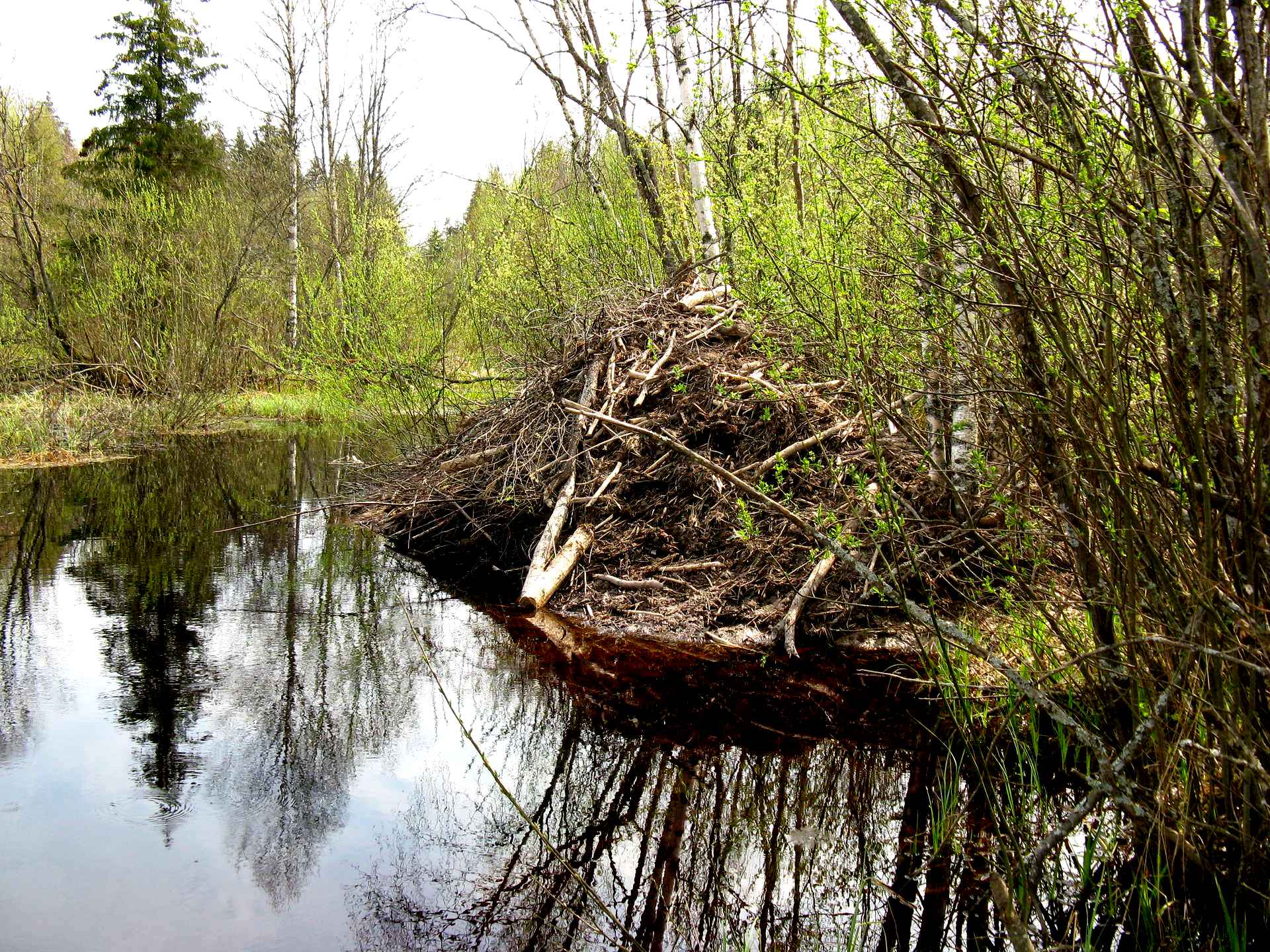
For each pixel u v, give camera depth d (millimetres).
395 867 2896
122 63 23766
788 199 4574
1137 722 2689
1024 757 3498
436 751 3760
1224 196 2166
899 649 4613
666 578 5465
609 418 3221
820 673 4461
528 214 9977
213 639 5125
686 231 7879
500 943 2492
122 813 3180
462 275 11148
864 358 3703
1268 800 2320
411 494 7879
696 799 3363
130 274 16719
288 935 2502
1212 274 2281
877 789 3400
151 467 11891
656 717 4059
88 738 3789
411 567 6852
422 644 4984
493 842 3078
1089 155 2328
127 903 2631
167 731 3896
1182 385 2275
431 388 10000
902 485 4941
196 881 2768
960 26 2492
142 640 5082
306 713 4113
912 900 2730
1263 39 2006
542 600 5496
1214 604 2271
